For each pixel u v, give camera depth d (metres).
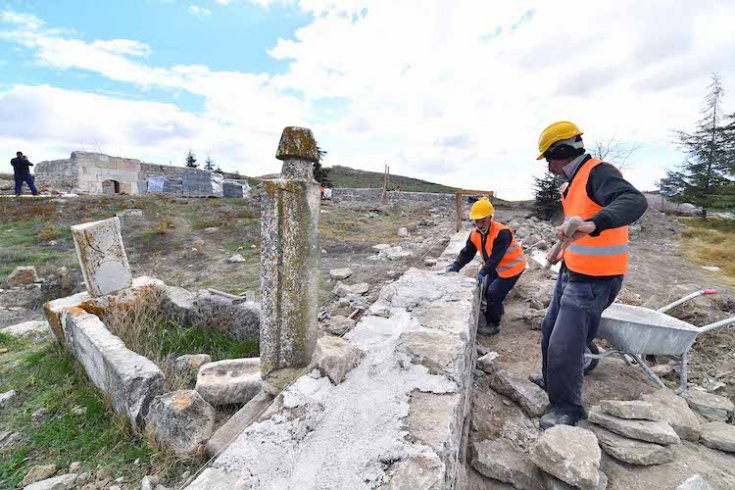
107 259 4.20
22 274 6.47
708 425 2.29
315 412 1.64
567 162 2.30
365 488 1.23
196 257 8.34
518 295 4.94
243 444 1.46
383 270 6.92
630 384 2.80
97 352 2.97
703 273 6.31
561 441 1.83
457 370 1.96
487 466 2.04
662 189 16.70
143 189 20.80
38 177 20.70
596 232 1.85
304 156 2.01
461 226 11.31
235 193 19.83
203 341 4.20
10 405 2.92
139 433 2.51
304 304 2.08
